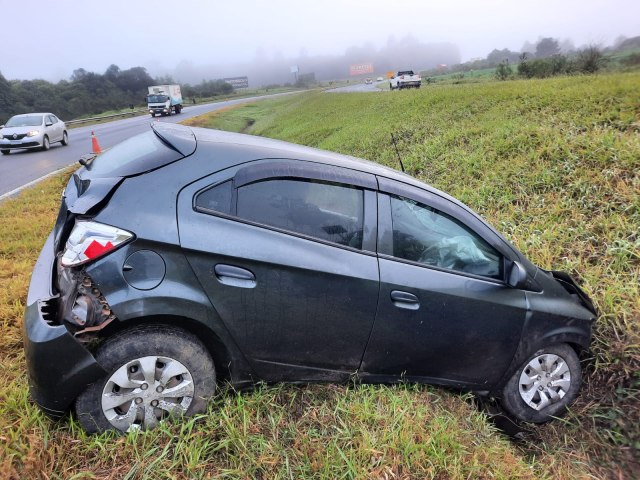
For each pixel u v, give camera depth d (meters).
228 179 2.57
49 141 18.02
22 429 2.38
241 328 2.57
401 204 2.92
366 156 9.92
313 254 2.62
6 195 9.10
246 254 2.48
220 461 2.40
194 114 43.75
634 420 3.29
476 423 3.05
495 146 7.41
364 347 2.85
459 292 2.93
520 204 5.77
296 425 2.67
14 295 3.87
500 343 3.11
